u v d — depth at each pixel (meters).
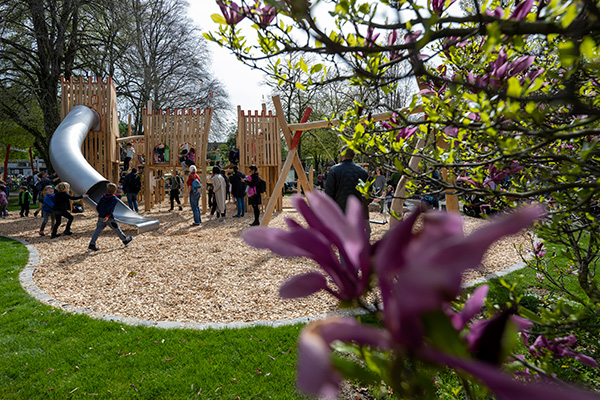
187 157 13.57
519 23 0.58
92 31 21.34
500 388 0.18
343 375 0.28
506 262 5.52
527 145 1.17
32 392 2.75
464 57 1.21
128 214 10.30
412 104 1.18
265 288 5.03
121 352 3.27
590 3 0.52
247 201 13.82
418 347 0.22
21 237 9.05
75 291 5.03
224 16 0.91
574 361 1.49
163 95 24.62
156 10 23.08
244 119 12.91
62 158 10.62
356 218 0.32
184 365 3.05
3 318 4.07
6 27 17.89
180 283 5.35
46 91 18.83
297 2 0.63
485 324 0.36
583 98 0.98
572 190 1.14
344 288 0.30
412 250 0.23
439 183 1.21
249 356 3.13
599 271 3.73
